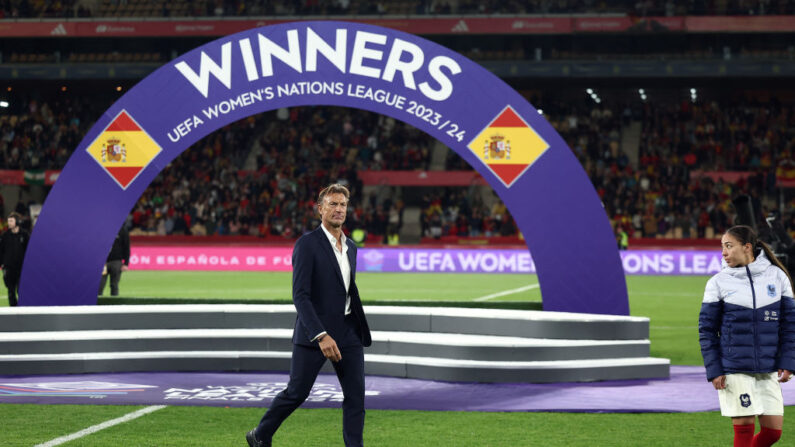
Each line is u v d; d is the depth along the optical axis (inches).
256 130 1690.5
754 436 220.4
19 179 1566.2
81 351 406.9
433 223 1412.4
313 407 321.1
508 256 1205.1
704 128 1621.6
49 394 345.7
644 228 1414.9
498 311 441.4
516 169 461.7
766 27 1509.6
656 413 311.7
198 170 1578.5
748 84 1657.2
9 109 1721.2
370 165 1593.3
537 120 461.4
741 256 216.7
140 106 482.6
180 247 1248.2
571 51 1654.8
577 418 303.3
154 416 303.1
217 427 285.7
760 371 212.2
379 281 1039.6
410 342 400.8
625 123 1689.2
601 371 381.4
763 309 213.2
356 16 1587.1
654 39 1635.1
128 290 876.6
